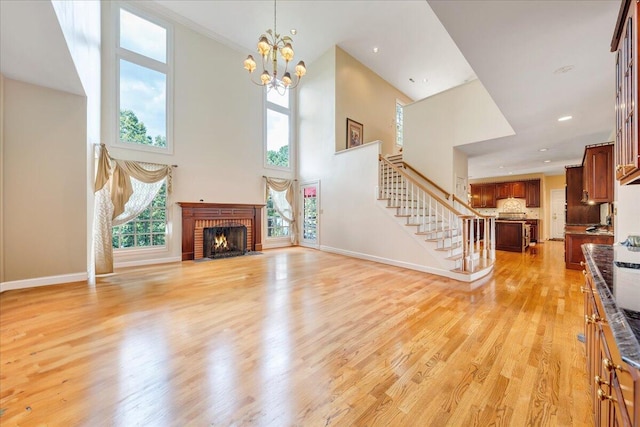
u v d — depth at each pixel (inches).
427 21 209.5
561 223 363.6
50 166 135.9
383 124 298.4
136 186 188.1
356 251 222.4
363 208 216.2
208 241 223.3
